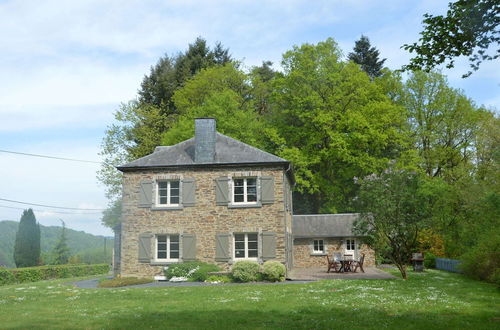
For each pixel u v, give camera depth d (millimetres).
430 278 23875
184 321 11602
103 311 13578
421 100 42156
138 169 26453
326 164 41812
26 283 27297
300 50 40969
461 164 38375
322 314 12297
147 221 26031
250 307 13797
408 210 22812
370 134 38156
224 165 25781
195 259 25328
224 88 45094
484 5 9711
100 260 56188
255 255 25312
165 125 48000
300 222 36312
